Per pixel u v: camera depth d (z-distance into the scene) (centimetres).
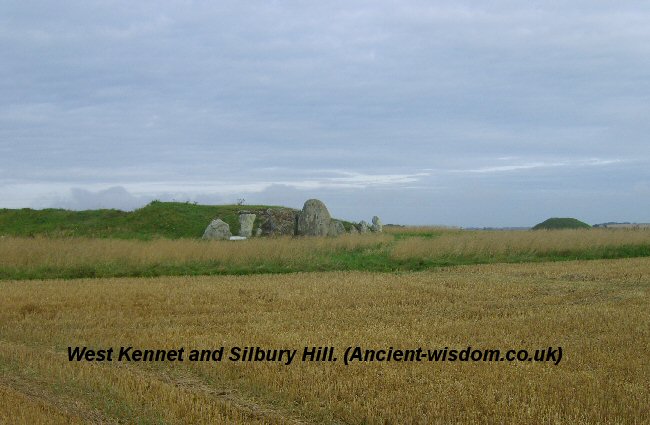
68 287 1953
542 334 1256
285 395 869
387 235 3497
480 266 2723
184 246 2714
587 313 1502
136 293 1836
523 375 935
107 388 906
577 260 3000
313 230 3950
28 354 1112
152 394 873
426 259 2877
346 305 1670
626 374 952
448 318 1470
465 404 802
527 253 3178
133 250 2605
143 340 1207
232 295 1816
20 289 1902
